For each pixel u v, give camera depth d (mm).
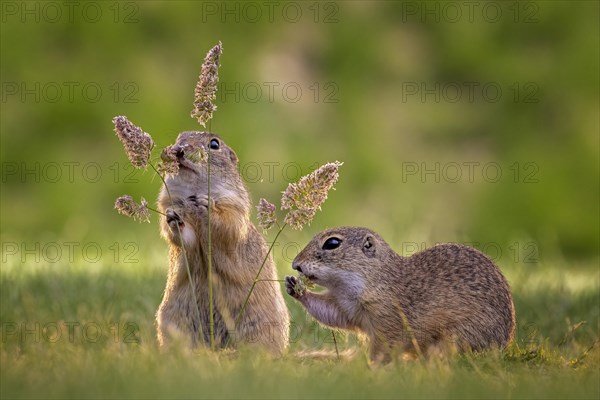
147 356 6699
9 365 6426
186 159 8180
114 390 5824
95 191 24609
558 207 26781
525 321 9688
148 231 17969
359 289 8273
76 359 6668
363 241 8375
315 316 8516
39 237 23078
